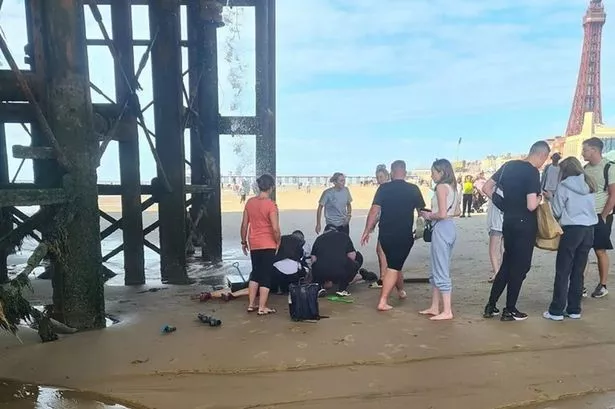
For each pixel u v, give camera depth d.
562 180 5.31
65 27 5.09
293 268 6.88
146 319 5.68
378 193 5.95
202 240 10.73
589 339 4.77
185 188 8.59
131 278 8.02
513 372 4.02
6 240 5.14
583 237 5.24
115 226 8.05
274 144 10.73
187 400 3.59
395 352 4.48
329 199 7.87
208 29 10.23
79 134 5.20
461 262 9.24
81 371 4.11
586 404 3.49
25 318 4.62
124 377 3.99
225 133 10.55
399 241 5.80
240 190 37.00
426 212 5.62
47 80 5.19
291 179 63.75
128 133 7.59
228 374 4.05
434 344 4.68
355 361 4.29
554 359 4.29
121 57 7.62
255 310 5.99
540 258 9.31
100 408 3.48
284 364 4.23
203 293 6.72
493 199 5.41
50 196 4.78
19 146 4.54
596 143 5.91
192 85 10.77
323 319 5.56
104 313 5.45
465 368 4.12
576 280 5.41
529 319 5.43
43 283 8.00
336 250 6.71
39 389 3.78
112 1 7.55
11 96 5.54
